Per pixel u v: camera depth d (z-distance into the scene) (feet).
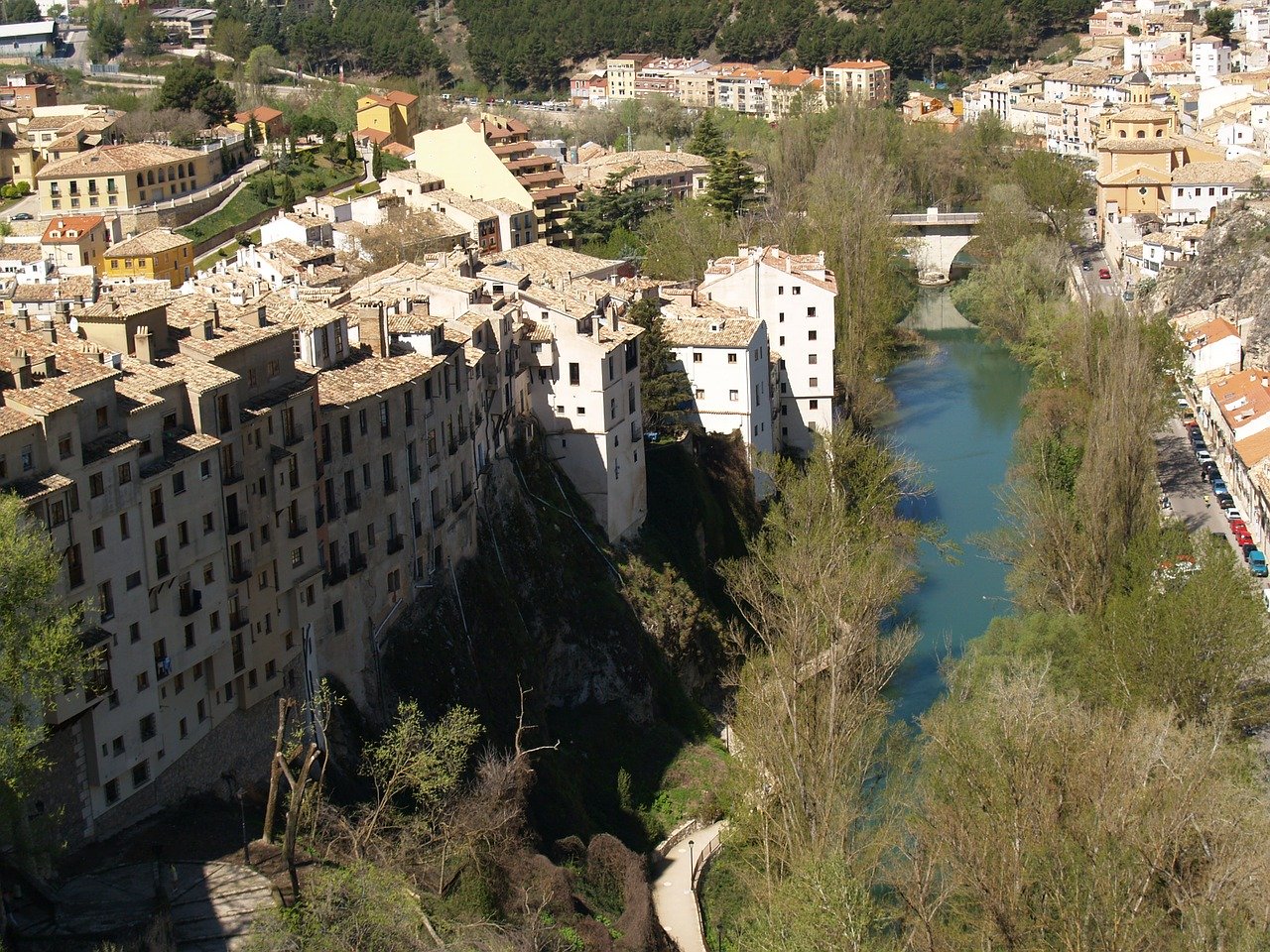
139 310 370.73
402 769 386.32
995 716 394.93
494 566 496.23
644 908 405.18
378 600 433.07
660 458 611.88
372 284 573.33
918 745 467.52
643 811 475.72
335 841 360.07
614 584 543.80
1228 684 447.83
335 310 450.71
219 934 317.01
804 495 599.98
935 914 363.35
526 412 552.82
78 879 324.39
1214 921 334.24
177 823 352.49
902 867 387.14
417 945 334.44
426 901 358.64
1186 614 455.63
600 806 469.16
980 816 364.17
